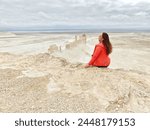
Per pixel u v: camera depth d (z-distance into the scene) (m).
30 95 6.58
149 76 8.87
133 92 6.64
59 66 9.64
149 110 5.99
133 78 7.78
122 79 7.14
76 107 5.86
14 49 31.62
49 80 7.57
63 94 6.54
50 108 5.80
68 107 5.85
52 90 6.82
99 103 6.05
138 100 6.40
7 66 9.91
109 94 6.35
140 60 21.36
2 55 13.46
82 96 6.37
